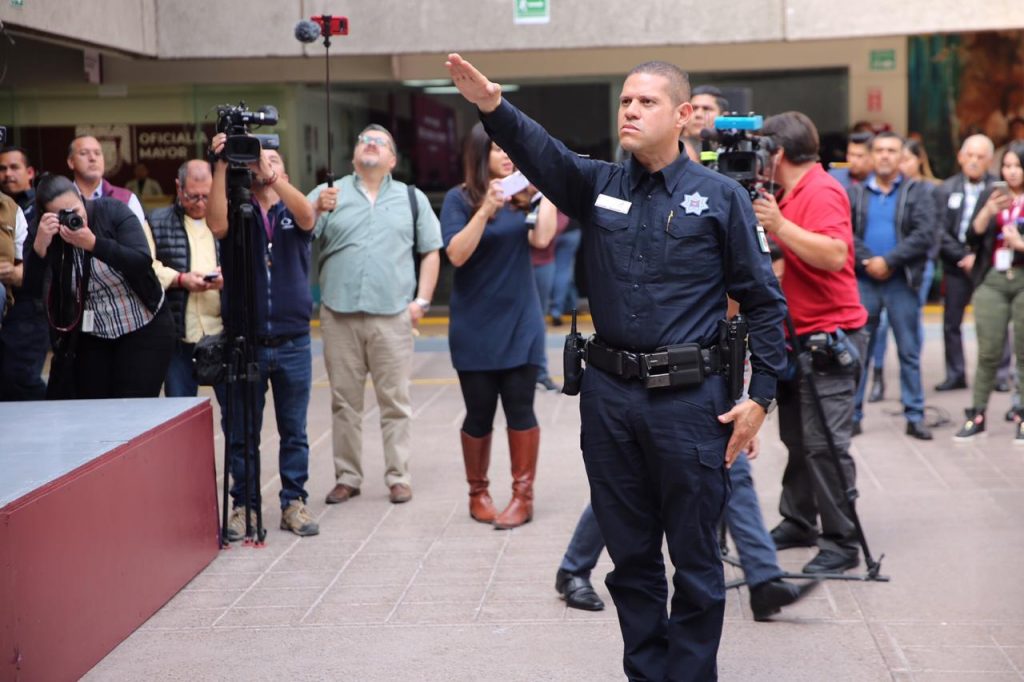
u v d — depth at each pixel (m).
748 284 3.67
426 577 5.40
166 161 12.78
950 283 9.73
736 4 10.60
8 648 3.78
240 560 5.70
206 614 4.97
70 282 5.82
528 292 6.19
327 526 6.27
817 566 5.33
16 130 12.59
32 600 3.93
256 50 10.61
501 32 10.66
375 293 6.57
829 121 14.09
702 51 14.03
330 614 4.95
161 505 5.06
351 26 10.65
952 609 4.84
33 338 7.11
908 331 8.12
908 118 14.06
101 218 5.82
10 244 6.84
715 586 3.75
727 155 4.77
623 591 3.88
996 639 4.50
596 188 3.75
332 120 13.95
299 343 6.11
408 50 10.66
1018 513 6.23
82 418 5.20
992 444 7.86
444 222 6.20
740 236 3.64
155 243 6.89
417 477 7.34
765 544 4.71
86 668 4.34
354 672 4.34
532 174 3.70
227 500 5.92
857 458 7.58
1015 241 7.68
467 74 3.49
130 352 5.92
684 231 3.62
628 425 3.70
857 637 4.56
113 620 4.58
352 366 6.68
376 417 9.24
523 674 4.29
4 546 3.76
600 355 3.74
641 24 10.64
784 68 14.03
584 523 4.95
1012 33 13.84
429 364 11.89
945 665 4.27
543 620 4.83
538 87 14.20
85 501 4.33
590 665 4.36
